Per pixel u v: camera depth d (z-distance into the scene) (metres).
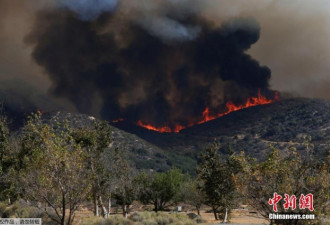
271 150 31.78
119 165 79.31
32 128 36.56
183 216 74.94
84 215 75.94
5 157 57.50
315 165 30.75
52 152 34.34
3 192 56.16
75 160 35.00
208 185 95.06
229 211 88.69
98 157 70.38
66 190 34.31
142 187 118.75
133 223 55.53
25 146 55.03
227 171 88.75
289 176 30.48
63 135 37.53
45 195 34.00
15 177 38.59
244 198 31.30
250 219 98.25
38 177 33.78
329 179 29.36
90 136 68.56
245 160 32.31
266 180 30.78
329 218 30.08
